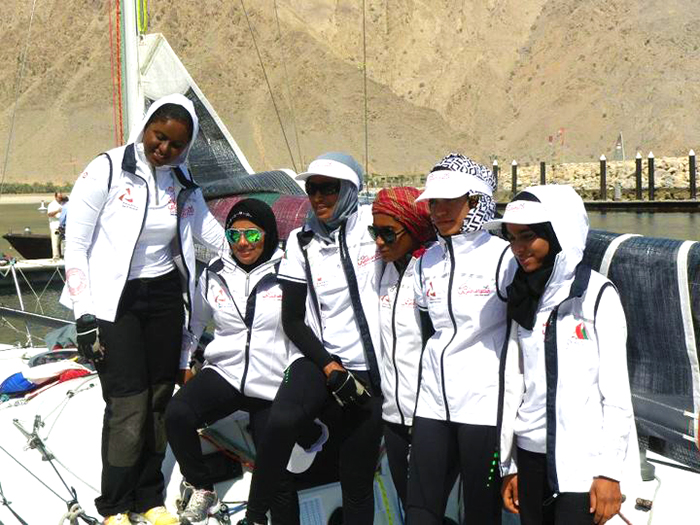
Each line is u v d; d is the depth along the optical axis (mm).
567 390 2445
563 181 52688
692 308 2955
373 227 2840
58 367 4383
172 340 3197
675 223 36344
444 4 194625
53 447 3643
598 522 2410
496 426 2613
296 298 2953
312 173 2852
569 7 174250
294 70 187500
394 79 189500
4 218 60938
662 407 3111
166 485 3365
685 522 2943
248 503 2871
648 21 164875
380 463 3303
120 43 7113
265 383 3088
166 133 2969
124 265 3029
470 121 175500
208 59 188875
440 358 2674
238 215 3074
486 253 2658
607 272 3268
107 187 3010
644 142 147750
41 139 192000
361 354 2955
